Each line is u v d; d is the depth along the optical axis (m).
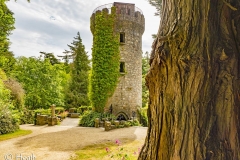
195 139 1.76
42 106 20.53
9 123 10.39
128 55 14.36
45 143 7.71
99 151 6.36
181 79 1.86
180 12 1.90
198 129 1.77
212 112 1.77
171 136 1.98
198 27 1.78
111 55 13.83
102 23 13.89
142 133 9.57
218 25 1.81
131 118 13.20
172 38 1.86
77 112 20.05
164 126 2.05
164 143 2.04
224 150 1.72
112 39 13.94
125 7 14.48
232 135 1.75
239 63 1.80
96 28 13.96
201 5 1.78
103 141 7.89
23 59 21.75
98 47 13.84
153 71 2.21
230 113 1.75
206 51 1.75
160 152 2.07
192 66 1.77
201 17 1.78
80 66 25.33
